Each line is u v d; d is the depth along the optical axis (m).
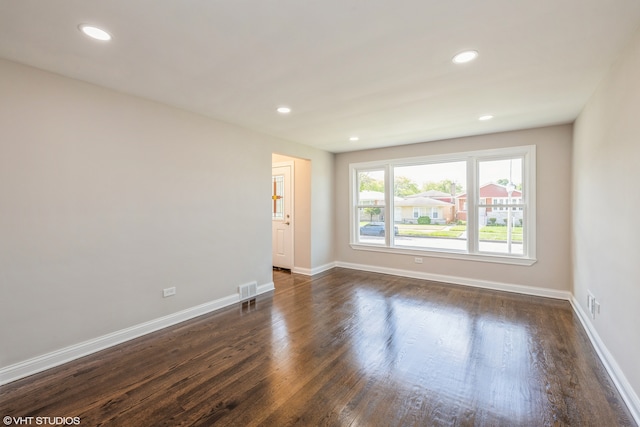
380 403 1.93
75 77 2.46
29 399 1.98
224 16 1.66
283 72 2.38
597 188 2.65
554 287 4.01
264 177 4.32
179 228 3.27
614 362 2.17
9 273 2.18
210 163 3.58
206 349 2.66
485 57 2.15
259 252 4.25
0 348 2.14
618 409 1.87
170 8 1.59
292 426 1.73
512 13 1.65
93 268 2.62
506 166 4.36
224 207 3.75
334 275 5.34
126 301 2.84
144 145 2.96
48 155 2.35
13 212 2.19
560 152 3.92
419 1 1.54
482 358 2.47
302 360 2.46
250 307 3.73
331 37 1.89
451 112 3.37
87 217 2.57
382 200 5.52
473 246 4.59
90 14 1.63
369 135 4.46
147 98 2.95
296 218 5.55
